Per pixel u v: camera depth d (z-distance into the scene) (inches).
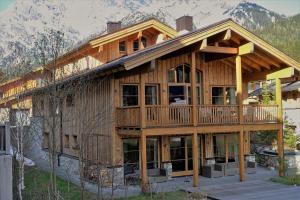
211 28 583.8
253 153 784.3
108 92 631.2
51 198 434.9
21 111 601.9
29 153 882.1
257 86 1195.9
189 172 676.7
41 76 540.4
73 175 678.5
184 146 677.9
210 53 686.5
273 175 671.1
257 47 629.9
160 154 657.0
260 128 648.4
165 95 665.0
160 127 570.9
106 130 636.7
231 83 732.7
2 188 370.0
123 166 621.3
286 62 645.9
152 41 869.2
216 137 715.4
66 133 768.3
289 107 987.3
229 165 694.5
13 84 638.5
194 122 593.9
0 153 381.4
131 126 586.2
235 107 642.2
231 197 513.7
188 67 690.8
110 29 906.1
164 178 630.5
